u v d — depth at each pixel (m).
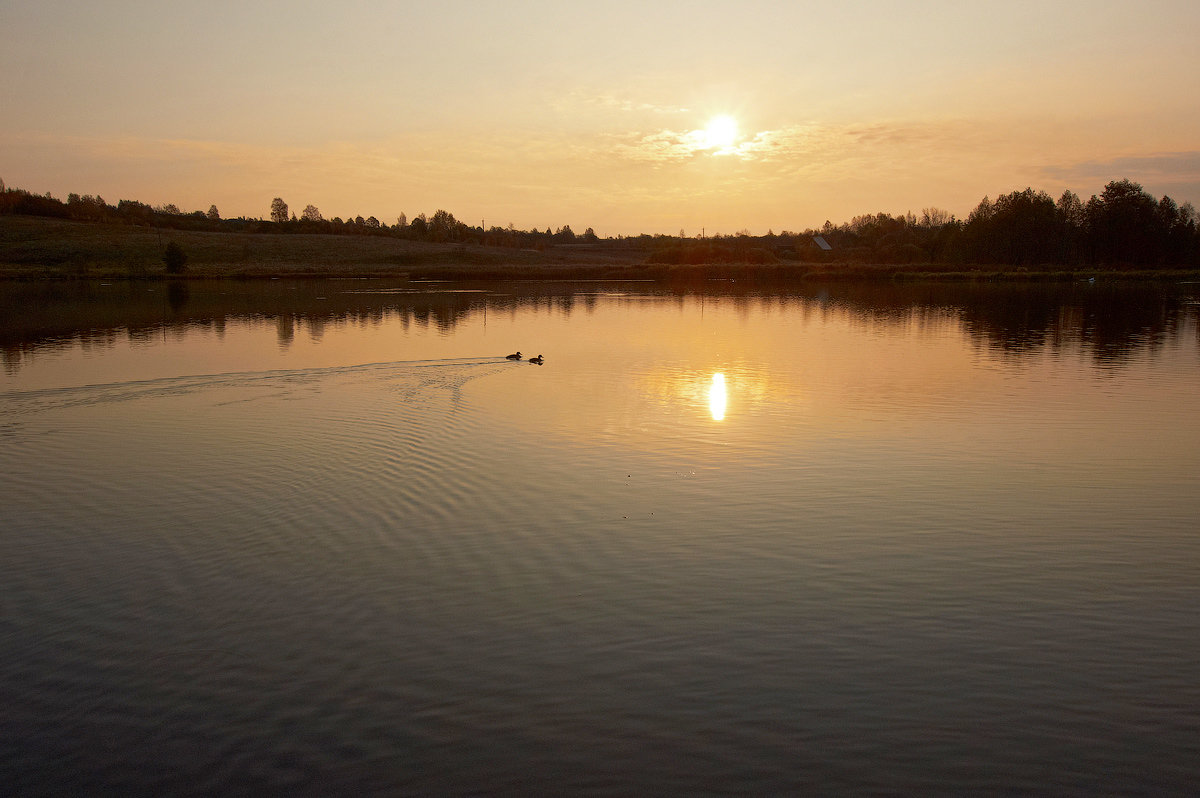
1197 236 134.88
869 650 10.72
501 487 17.27
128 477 18.11
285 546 14.09
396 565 13.29
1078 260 139.75
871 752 8.71
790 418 24.20
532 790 8.16
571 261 169.88
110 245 145.75
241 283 100.44
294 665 10.34
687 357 37.47
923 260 157.62
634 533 14.71
